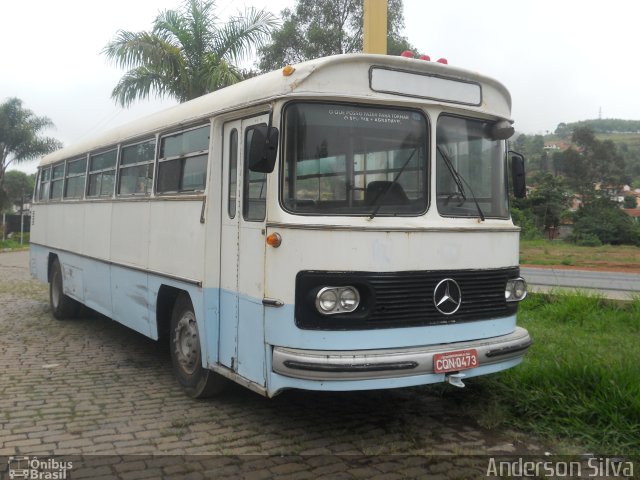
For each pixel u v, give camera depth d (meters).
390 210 4.93
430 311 4.89
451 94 5.27
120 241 7.81
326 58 4.79
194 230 5.88
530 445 4.94
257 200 5.05
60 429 5.23
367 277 4.65
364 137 4.93
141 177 7.34
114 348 8.44
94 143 9.05
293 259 4.65
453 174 5.26
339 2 18.70
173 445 4.89
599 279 20.80
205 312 5.63
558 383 5.73
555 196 49.34
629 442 4.77
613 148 54.56
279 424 5.38
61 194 10.66
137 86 13.81
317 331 4.59
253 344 5.00
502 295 5.39
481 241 5.23
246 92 5.23
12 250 37.84
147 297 6.96
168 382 6.73
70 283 9.94
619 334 8.32
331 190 4.83
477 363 4.94
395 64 5.00
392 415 5.62
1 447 4.83
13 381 6.71
